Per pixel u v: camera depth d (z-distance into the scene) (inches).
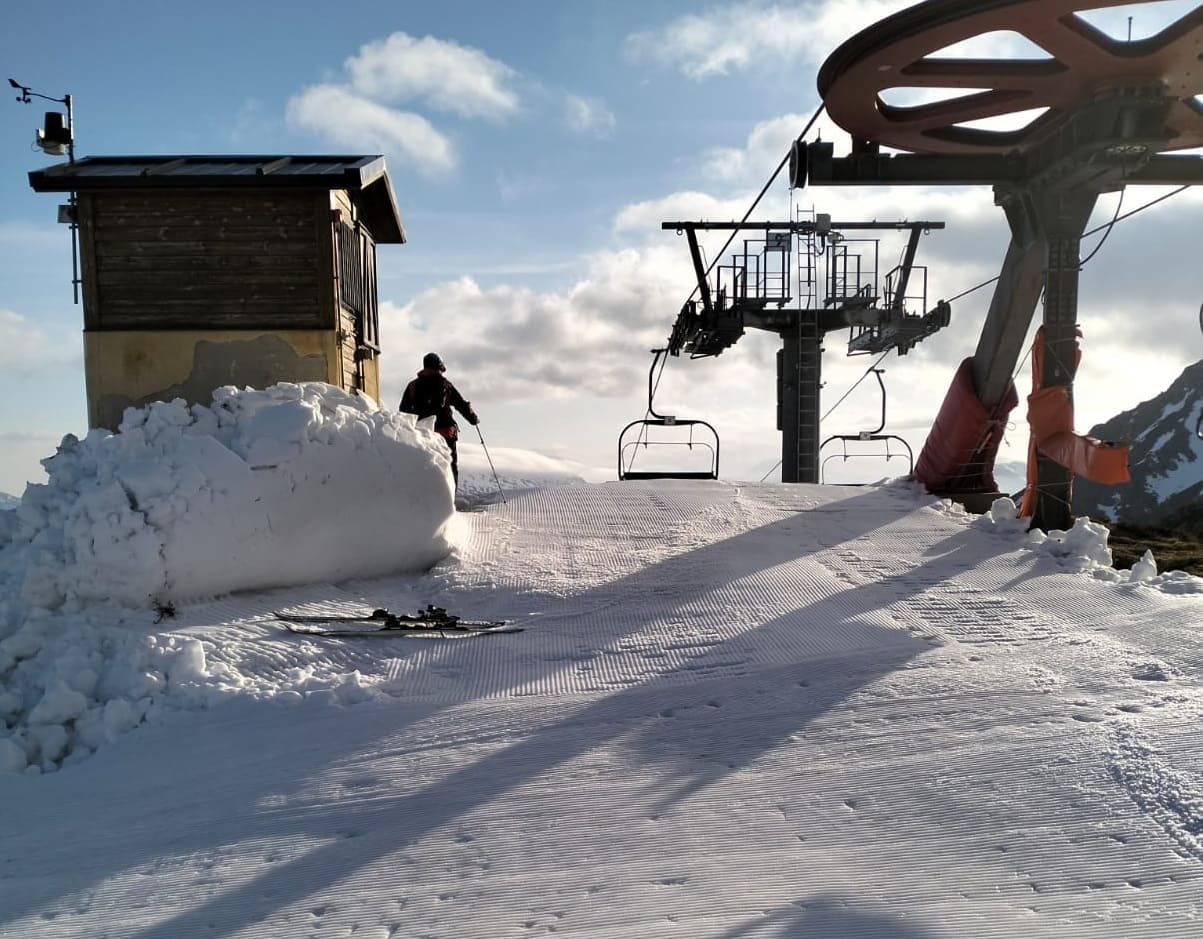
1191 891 123.4
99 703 201.3
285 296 396.8
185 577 242.8
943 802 150.6
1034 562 316.8
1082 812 144.6
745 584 291.3
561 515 384.2
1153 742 166.1
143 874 140.4
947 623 253.3
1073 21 290.0
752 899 125.2
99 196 389.4
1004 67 325.4
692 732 184.7
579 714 195.9
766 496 436.1
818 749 173.6
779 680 211.9
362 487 281.1
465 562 311.3
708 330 700.7
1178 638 231.1
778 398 756.6
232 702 201.6
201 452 250.7
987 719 183.3
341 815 155.4
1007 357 437.7
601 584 290.7
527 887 131.0
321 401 290.2
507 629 250.7
